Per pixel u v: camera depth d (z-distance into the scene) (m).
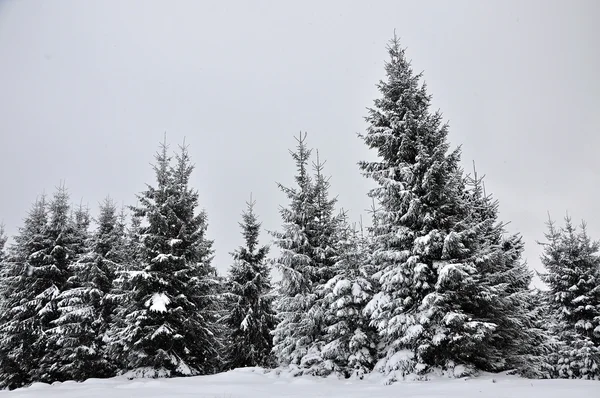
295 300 22.58
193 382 17.70
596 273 29.00
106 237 28.59
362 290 20.36
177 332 22.05
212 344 24.30
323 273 23.34
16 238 30.53
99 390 15.65
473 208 19.95
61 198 31.19
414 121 18.42
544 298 30.31
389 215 18.34
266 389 15.11
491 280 17.55
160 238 23.11
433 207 17.88
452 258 16.95
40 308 27.81
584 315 28.52
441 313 15.91
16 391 17.05
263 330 28.81
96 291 26.12
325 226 24.47
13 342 27.09
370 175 19.27
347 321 20.28
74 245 30.98
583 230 30.30
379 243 18.98
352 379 18.58
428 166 17.94
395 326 16.61
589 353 26.44
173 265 22.92
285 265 23.12
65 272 29.58
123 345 22.28
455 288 16.48
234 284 29.11
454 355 16.42
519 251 24.47
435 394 11.52
